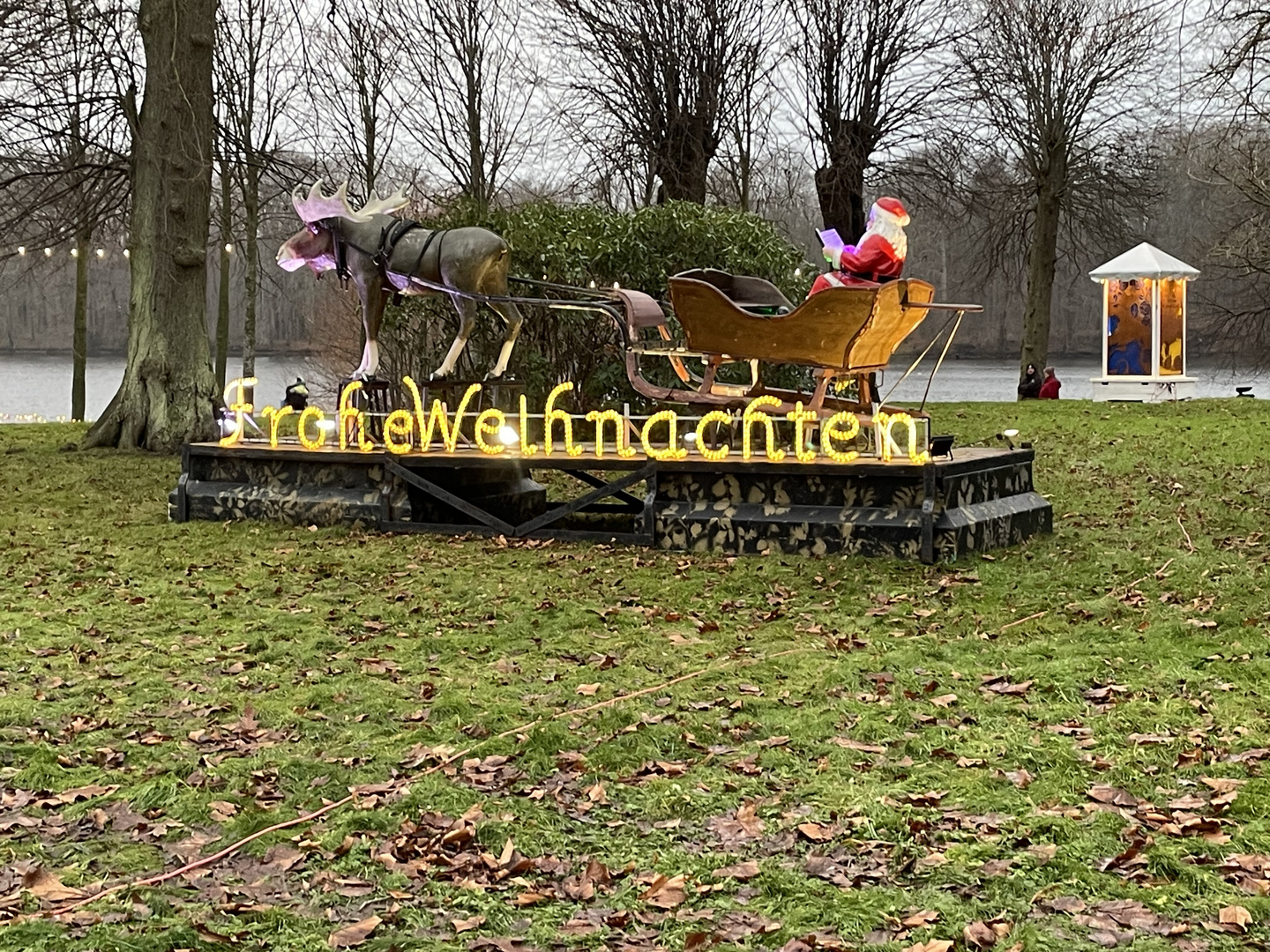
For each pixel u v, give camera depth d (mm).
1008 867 4547
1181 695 6445
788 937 4090
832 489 10430
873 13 32312
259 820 5055
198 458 12914
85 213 22469
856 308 10547
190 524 12477
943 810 5078
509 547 11125
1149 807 5051
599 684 6855
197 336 19812
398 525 11953
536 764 5668
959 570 9688
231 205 28969
